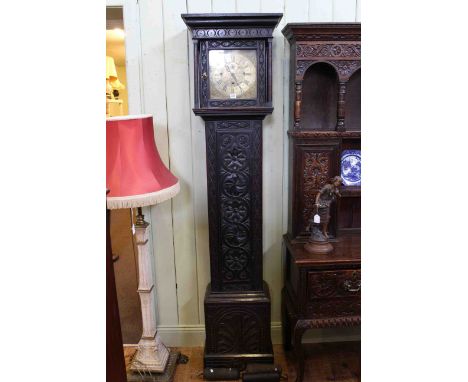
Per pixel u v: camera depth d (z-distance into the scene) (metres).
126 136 1.52
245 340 1.87
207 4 1.80
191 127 1.91
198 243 2.02
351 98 1.88
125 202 1.47
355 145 1.92
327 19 1.83
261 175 1.76
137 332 2.25
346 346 2.10
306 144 1.77
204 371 1.86
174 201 1.98
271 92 1.67
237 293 1.86
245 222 1.80
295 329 1.69
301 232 1.85
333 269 1.66
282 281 2.07
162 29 1.82
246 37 1.62
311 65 1.69
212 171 1.75
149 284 1.81
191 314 2.10
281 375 1.86
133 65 1.85
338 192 1.69
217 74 1.66
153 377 1.81
